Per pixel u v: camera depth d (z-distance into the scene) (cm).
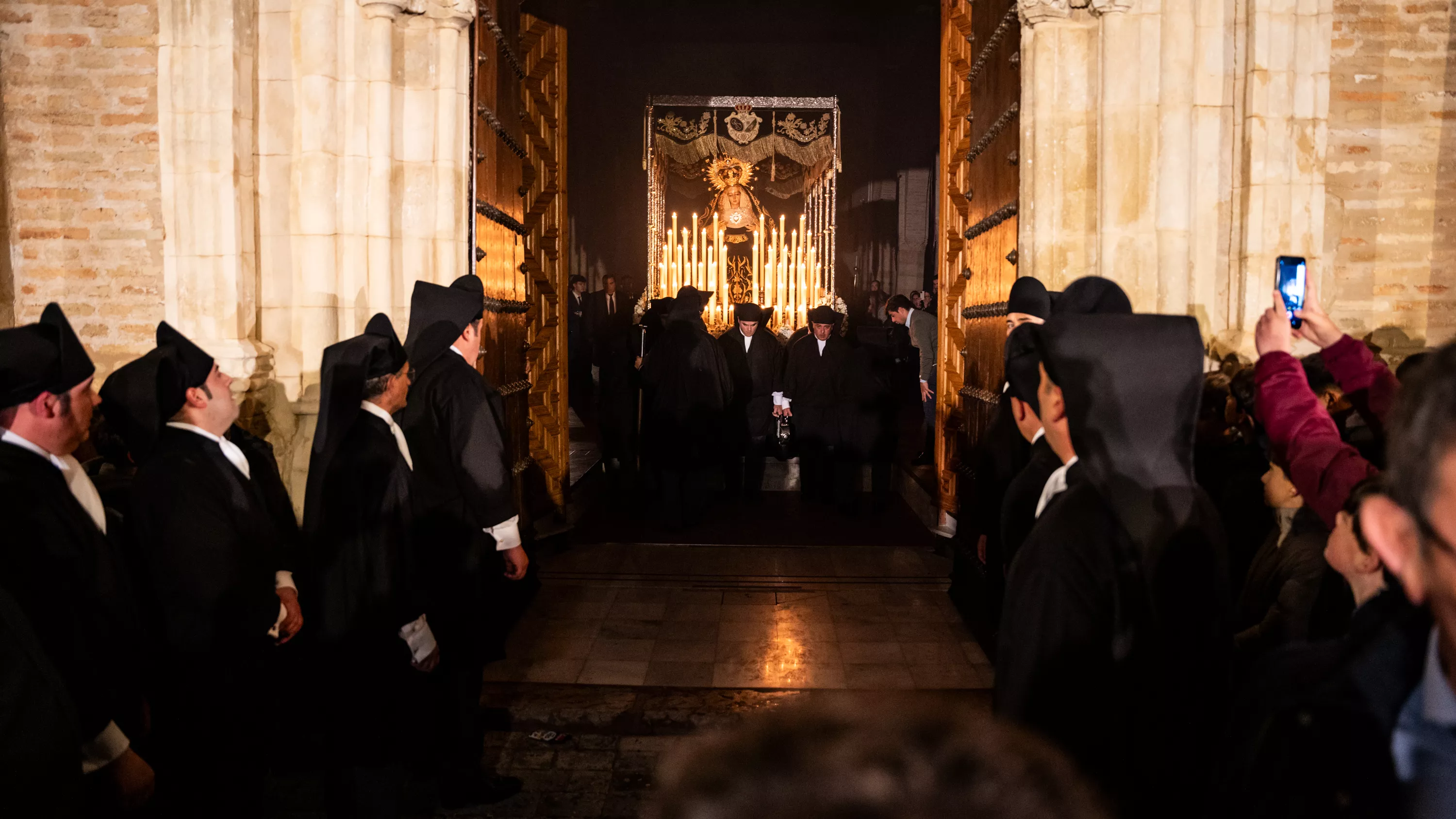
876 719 53
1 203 477
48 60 477
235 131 459
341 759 302
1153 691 173
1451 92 473
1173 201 449
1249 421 346
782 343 1466
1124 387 180
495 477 351
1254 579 296
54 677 210
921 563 654
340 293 483
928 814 47
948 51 638
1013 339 251
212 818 287
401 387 321
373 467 302
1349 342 271
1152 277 454
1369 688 107
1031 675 171
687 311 743
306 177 473
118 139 478
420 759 318
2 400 237
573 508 783
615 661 478
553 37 693
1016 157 484
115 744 243
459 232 503
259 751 314
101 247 481
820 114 1756
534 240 657
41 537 233
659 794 55
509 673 461
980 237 568
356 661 299
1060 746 167
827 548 696
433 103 494
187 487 275
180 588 272
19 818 205
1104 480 177
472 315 367
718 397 750
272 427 476
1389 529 97
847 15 1766
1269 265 450
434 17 489
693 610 556
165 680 279
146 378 275
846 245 1911
